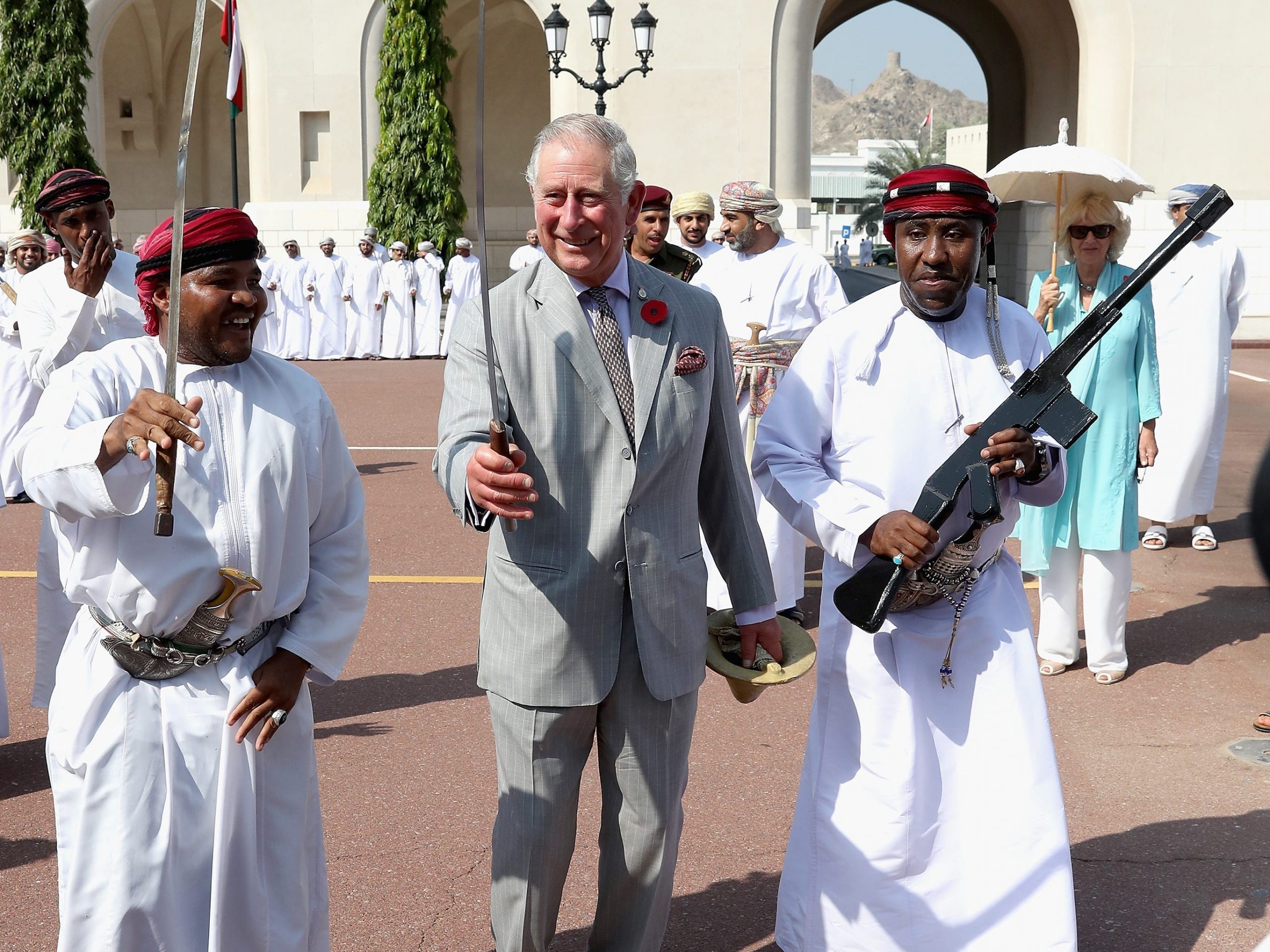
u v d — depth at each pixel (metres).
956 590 3.10
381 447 11.85
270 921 2.65
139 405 2.30
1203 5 21.89
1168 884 3.78
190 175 32.66
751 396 6.23
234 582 2.53
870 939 3.14
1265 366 16.69
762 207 6.29
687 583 2.86
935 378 3.17
